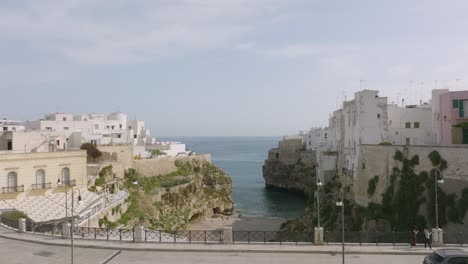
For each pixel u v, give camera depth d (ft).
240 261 95.25
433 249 104.53
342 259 90.53
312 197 262.88
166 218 234.38
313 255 100.94
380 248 105.50
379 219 176.14
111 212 177.88
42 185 165.99
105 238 115.65
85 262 93.91
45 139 233.14
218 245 107.76
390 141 223.30
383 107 214.69
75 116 364.58
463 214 151.94
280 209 314.55
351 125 229.04
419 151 172.45
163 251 103.96
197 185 288.51
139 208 218.59
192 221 267.18
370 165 195.31
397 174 179.22
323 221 207.00
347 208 203.62
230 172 588.91
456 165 158.61
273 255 100.63
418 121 228.22
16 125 337.11
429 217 161.48
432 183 163.94
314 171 362.33
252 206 329.31
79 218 136.46
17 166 159.63
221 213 299.58
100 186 203.00
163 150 359.87
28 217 136.46
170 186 260.62
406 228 165.58
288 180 411.13
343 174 232.94
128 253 101.96
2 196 153.28
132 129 399.03
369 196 192.44
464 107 193.88
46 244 109.09
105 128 364.58
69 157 177.27
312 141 399.85
